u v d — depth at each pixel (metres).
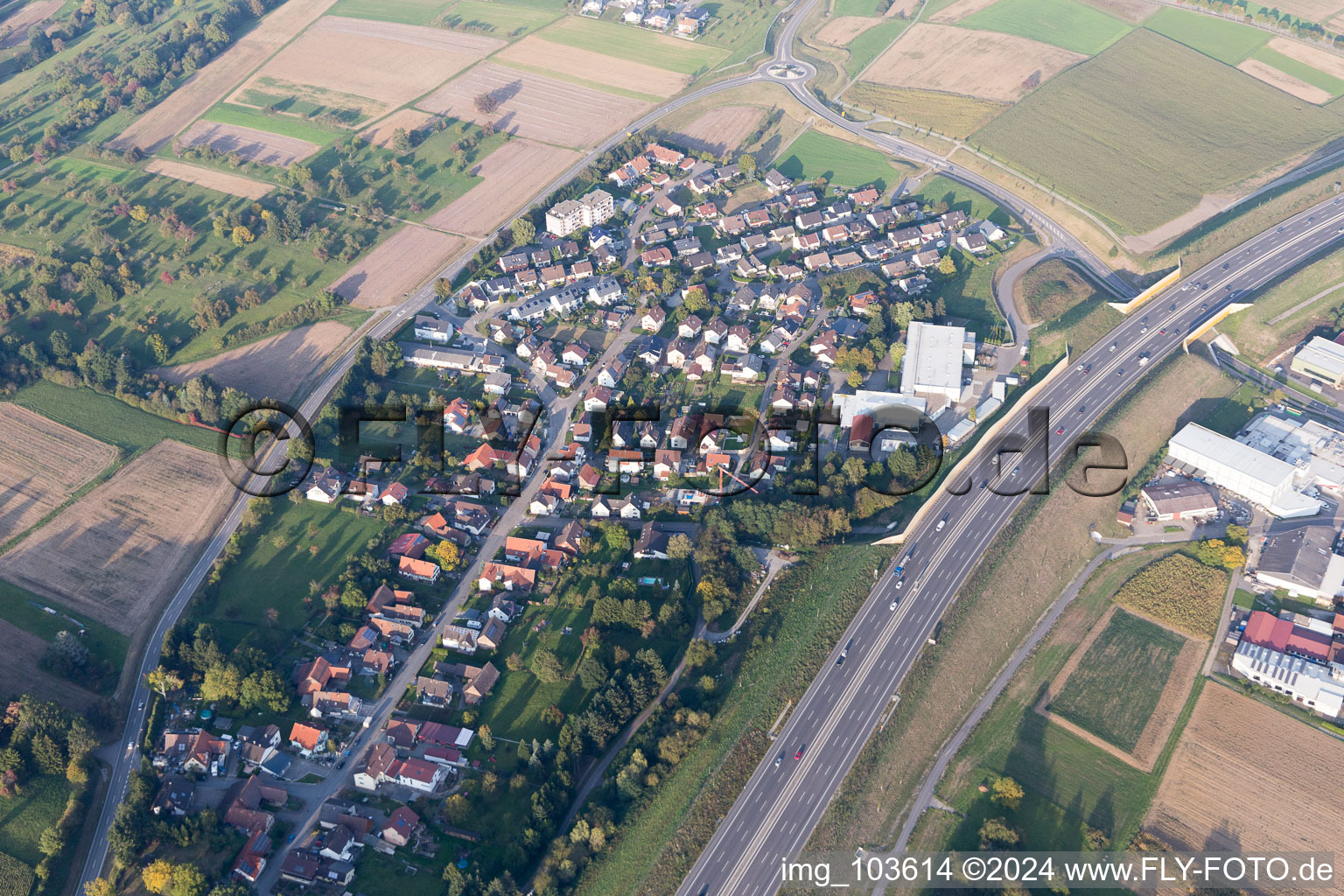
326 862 197.12
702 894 190.25
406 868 196.88
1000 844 196.00
